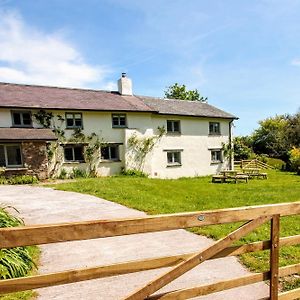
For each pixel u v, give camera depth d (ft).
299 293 10.57
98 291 12.26
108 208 28.17
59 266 14.99
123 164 69.05
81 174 63.21
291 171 90.63
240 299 11.46
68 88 73.67
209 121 83.66
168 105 81.66
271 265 9.71
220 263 15.17
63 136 62.13
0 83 65.92
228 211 8.63
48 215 25.30
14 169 54.85
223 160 86.99
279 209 9.46
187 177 77.77
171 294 8.39
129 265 7.77
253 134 150.10
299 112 136.36
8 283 6.63
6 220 15.93
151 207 28.63
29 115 59.36
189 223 8.09
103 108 65.36
